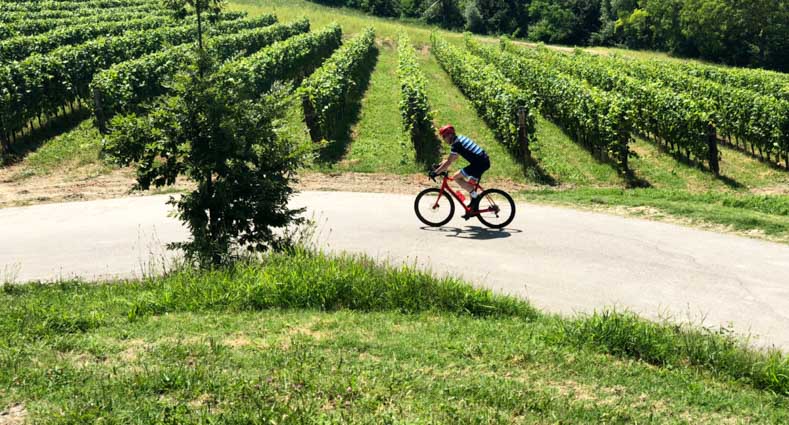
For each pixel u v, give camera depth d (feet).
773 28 187.32
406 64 100.27
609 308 26.45
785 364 19.95
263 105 29.73
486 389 17.39
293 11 204.03
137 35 102.73
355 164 57.06
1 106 55.21
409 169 55.72
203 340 20.68
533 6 240.12
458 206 44.04
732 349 21.01
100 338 20.77
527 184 53.21
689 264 32.01
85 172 53.11
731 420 16.79
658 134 68.39
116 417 15.08
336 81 71.51
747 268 31.35
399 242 35.47
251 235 30.30
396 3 254.68
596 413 16.49
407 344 20.83
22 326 21.65
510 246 34.94
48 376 17.33
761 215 40.70
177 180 50.62
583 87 70.13
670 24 204.64
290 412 15.34
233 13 169.17
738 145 71.87
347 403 16.22
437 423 15.17
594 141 61.98
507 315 24.86
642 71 112.27
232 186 28.71
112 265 31.73
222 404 15.94
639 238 36.55
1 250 34.30
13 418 15.07
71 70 71.56
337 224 39.09
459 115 80.18
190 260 29.12
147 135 28.45
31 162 55.11
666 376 19.51
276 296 25.12
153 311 24.12
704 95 90.12
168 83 28.68
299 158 30.17
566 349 21.04
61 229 38.27
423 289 25.88
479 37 219.61
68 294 26.20
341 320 23.34
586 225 39.45
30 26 119.44
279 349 19.99
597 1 236.63
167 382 16.83
